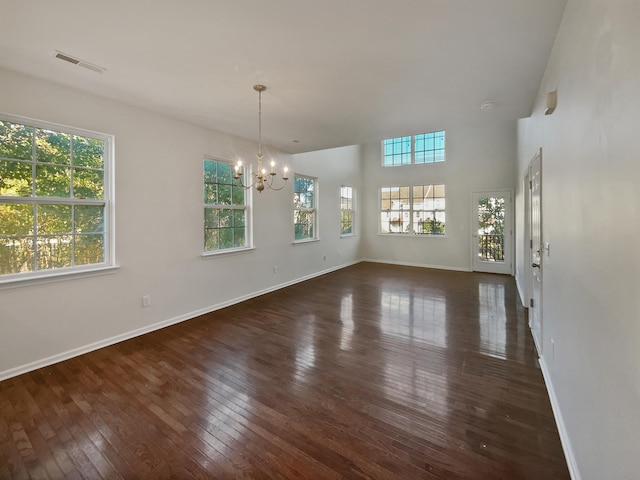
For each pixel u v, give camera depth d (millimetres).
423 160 7852
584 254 1472
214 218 4387
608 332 1160
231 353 2996
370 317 4035
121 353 2992
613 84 1096
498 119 3742
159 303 3645
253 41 2117
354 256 8367
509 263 6777
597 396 1274
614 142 1094
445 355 2943
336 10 1790
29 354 2654
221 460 1693
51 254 2834
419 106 3309
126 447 1788
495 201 6906
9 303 2549
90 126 2990
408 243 8070
